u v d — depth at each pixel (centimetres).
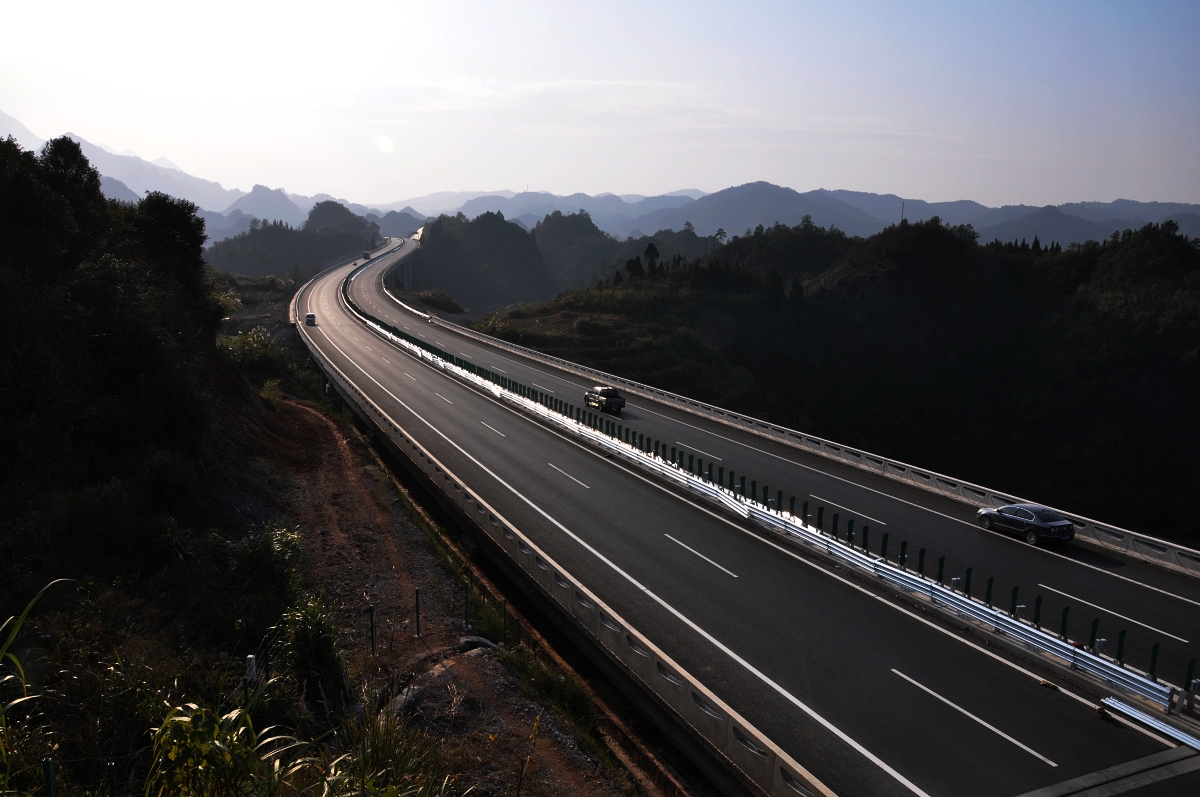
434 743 1254
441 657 1884
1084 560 2492
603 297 11869
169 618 1725
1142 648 1906
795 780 1233
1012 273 13000
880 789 1323
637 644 1712
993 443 9731
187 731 614
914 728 1516
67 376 2300
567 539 2611
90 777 1047
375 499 3325
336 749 988
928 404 10612
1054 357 10569
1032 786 1339
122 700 1188
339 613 2134
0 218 2880
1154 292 10569
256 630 1847
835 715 1559
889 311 12075
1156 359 9469
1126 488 8350
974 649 1864
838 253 19638
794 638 1908
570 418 4341
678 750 1652
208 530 2231
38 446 2073
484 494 3106
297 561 2291
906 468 3388
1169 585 2292
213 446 2944
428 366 6575
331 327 9088
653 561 2425
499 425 4450
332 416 5125
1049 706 1608
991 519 2769
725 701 1608
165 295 3306
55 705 1161
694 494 3139
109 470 2259
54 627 1413
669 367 9144
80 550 1803
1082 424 9394
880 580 2241
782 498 3091
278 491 3173
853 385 10975
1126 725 1537
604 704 1848
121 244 3806
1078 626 2022
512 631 2175
